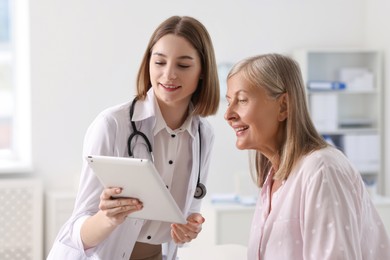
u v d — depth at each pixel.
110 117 2.12
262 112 1.83
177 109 2.20
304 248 1.73
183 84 2.06
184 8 5.46
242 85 1.84
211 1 5.52
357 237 1.73
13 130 5.54
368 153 5.71
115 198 1.85
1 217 5.06
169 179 2.26
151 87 2.20
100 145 2.08
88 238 1.97
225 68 5.55
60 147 5.29
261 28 5.65
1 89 5.52
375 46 5.82
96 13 5.28
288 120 1.83
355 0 5.88
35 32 5.19
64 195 4.98
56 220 4.97
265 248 1.87
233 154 5.62
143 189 1.78
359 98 5.97
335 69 5.90
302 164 1.80
